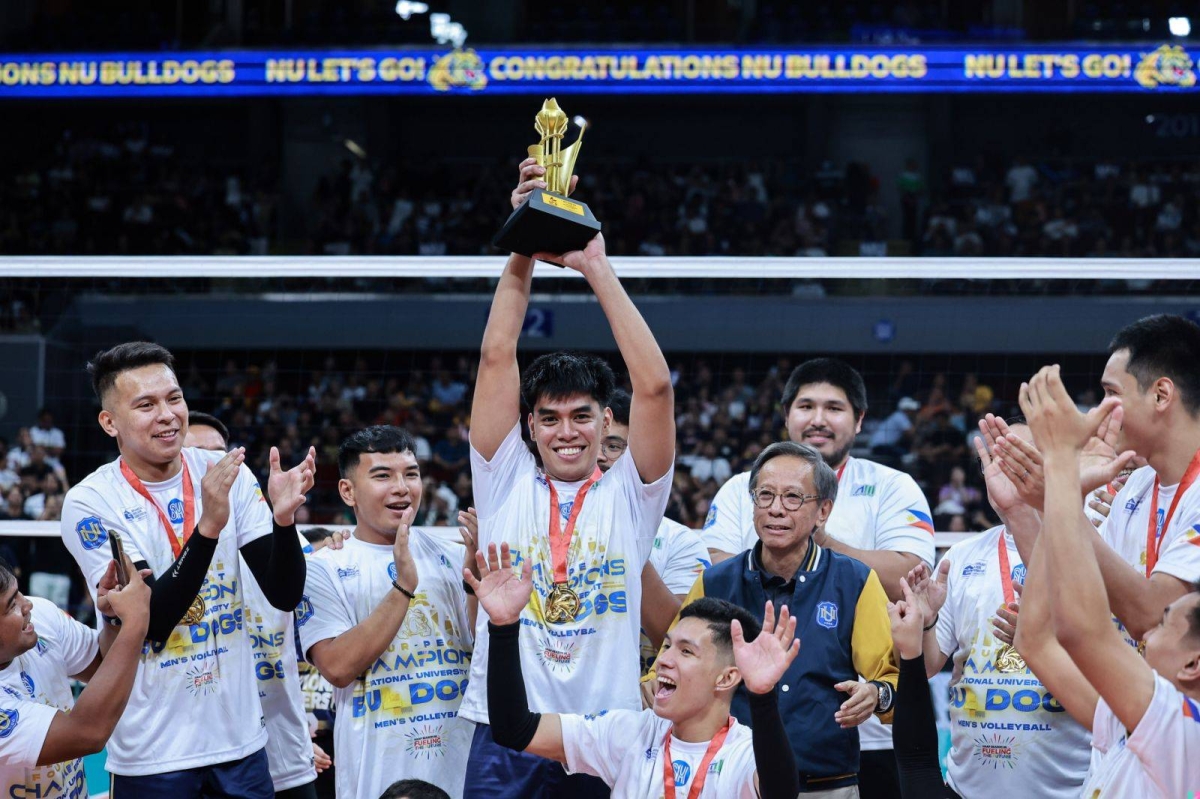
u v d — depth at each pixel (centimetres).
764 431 1616
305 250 2116
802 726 387
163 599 382
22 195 2188
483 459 390
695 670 343
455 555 467
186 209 2147
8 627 359
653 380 377
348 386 1712
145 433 412
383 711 432
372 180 2203
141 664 404
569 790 374
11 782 369
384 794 364
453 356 1808
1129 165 2166
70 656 417
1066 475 274
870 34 2083
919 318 1731
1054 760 421
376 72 1975
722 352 1784
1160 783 262
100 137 2309
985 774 430
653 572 430
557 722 349
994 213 2067
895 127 2277
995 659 432
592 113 2355
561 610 375
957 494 1346
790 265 645
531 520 386
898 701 366
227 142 2345
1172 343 339
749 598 409
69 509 418
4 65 1992
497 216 2130
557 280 1680
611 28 2112
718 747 345
